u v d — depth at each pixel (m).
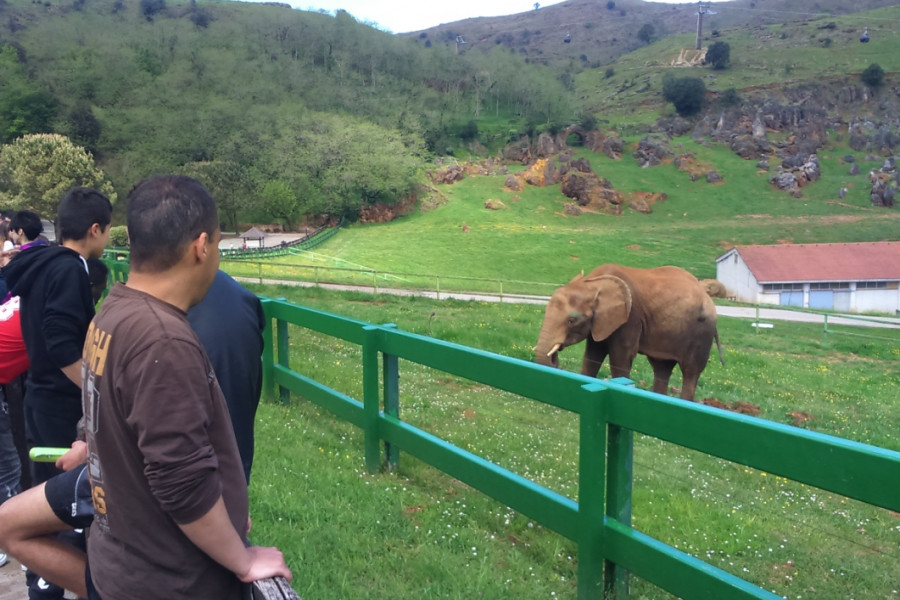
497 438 6.30
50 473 3.72
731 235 83.06
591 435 3.48
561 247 71.56
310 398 6.86
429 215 88.44
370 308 22.19
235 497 2.12
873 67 161.12
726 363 16.75
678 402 3.10
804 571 3.91
